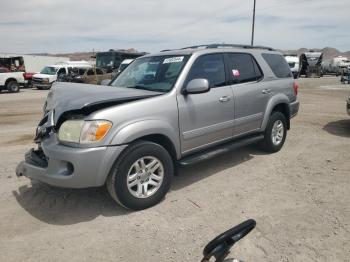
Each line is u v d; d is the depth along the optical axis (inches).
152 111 166.1
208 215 159.9
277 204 169.6
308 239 137.9
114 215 161.3
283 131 260.4
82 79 953.5
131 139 156.4
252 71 232.2
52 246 137.2
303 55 1599.4
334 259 125.0
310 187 189.5
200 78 192.2
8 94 896.9
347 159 237.8
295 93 272.4
